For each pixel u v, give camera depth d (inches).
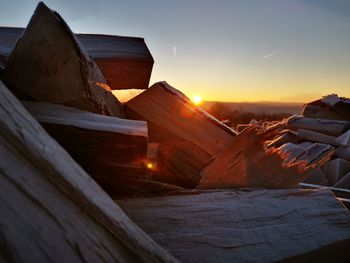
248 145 59.4
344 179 113.1
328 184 115.3
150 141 71.3
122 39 93.0
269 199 48.3
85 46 85.0
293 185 56.5
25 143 21.2
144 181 44.9
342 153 138.1
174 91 76.6
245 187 57.1
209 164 62.9
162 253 26.5
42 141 23.2
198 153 68.2
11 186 19.8
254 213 44.9
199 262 37.1
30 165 21.4
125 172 43.4
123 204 43.4
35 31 47.9
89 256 21.8
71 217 22.2
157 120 71.8
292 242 40.7
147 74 88.2
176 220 42.5
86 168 42.2
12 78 49.1
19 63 48.9
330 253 41.6
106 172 43.0
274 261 38.1
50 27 47.2
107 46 87.2
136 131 42.8
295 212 45.8
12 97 23.2
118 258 23.7
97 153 41.8
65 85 49.1
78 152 41.4
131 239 24.9
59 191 22.4
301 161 55.9
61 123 40.6
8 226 18.5
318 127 153.3
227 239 40.3
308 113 226.8
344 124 151.3
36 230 19.7
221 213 44.4
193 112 72.3
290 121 162.4
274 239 40.9
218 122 72.3
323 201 48.4
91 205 23.6
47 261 19.4
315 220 44.5
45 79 48.9
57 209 21.6
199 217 43.3
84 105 50.7
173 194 46.8
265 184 56.7
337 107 216.4
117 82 84.5
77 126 40.8
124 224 25.5
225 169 59.4
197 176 66.7
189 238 39.8
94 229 23.3
